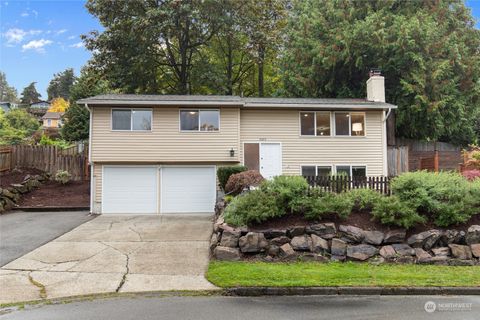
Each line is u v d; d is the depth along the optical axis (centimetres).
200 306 534
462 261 792
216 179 1502
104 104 1441
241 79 2955
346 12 2205
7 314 499
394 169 1730
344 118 1614
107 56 2375
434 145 2153
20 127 4650
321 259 795
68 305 536
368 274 681
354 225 860
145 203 1471
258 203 870
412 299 579
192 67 2591
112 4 2266
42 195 1617
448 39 1958
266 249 813
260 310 519
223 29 2384
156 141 1482
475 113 2216
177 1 2159
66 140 2775
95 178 1459
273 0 2470
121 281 646
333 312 512
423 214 884
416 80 1875
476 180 974
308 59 2311
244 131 1567
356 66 2106
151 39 2298
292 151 1576
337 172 1572
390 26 2011
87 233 1052
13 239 971
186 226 1172
